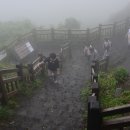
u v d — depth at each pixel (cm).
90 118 367
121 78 966
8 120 765
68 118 789
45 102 920
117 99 769
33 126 744
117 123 377
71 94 1010
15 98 919
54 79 1166
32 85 1067
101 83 937
